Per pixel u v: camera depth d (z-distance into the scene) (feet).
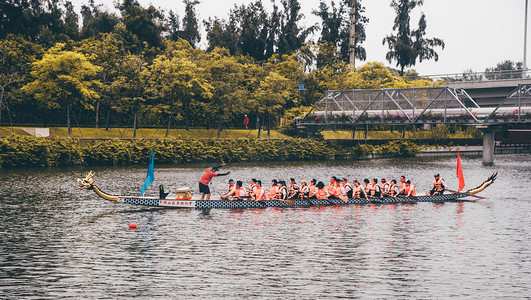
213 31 461.37
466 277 70.59
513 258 80.64
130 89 304.30
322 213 119.96
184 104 338.75
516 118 271.08
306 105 379.96
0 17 333.62
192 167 256.11
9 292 63.62
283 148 318.65
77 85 269.64
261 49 449.48
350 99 318.86
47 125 297.74
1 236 93.86
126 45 364.99
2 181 180.45
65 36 350.64
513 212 124.77
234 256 80.79
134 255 81.10
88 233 96.89
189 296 62.64
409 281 68.74
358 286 66.54
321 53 391.24
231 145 299.79
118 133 308.60
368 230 101.40
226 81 349.61
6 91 286.25
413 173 240.73
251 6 454.81
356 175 228.43
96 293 63.46
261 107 345.92
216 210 122.42
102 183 181.16
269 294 63.41
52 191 155.33
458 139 416.67
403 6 472.44
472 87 337.31
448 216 118.32
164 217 113.39
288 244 88.94
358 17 445.78
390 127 419.95
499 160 335.26
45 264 75.72
